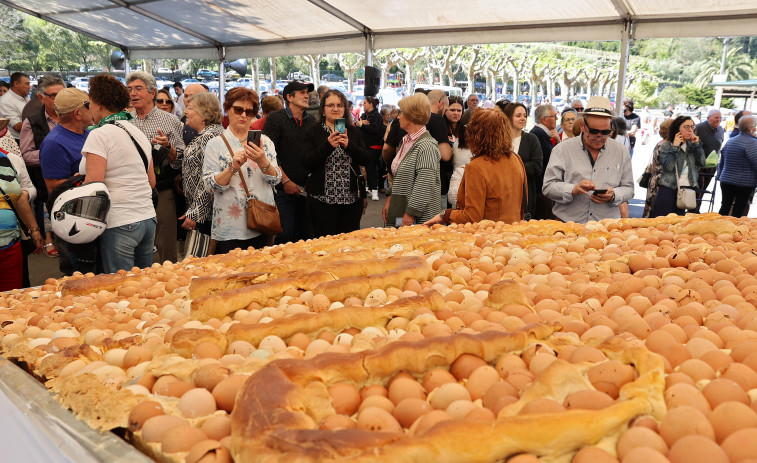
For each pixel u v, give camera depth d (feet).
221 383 4.22
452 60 77.41
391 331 5.40
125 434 4.17
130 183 12.34
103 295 8.03
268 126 18.80
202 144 15.06
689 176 24.17
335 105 16.88
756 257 6.91
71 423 4.19
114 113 12.71
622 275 7.00
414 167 15.29
